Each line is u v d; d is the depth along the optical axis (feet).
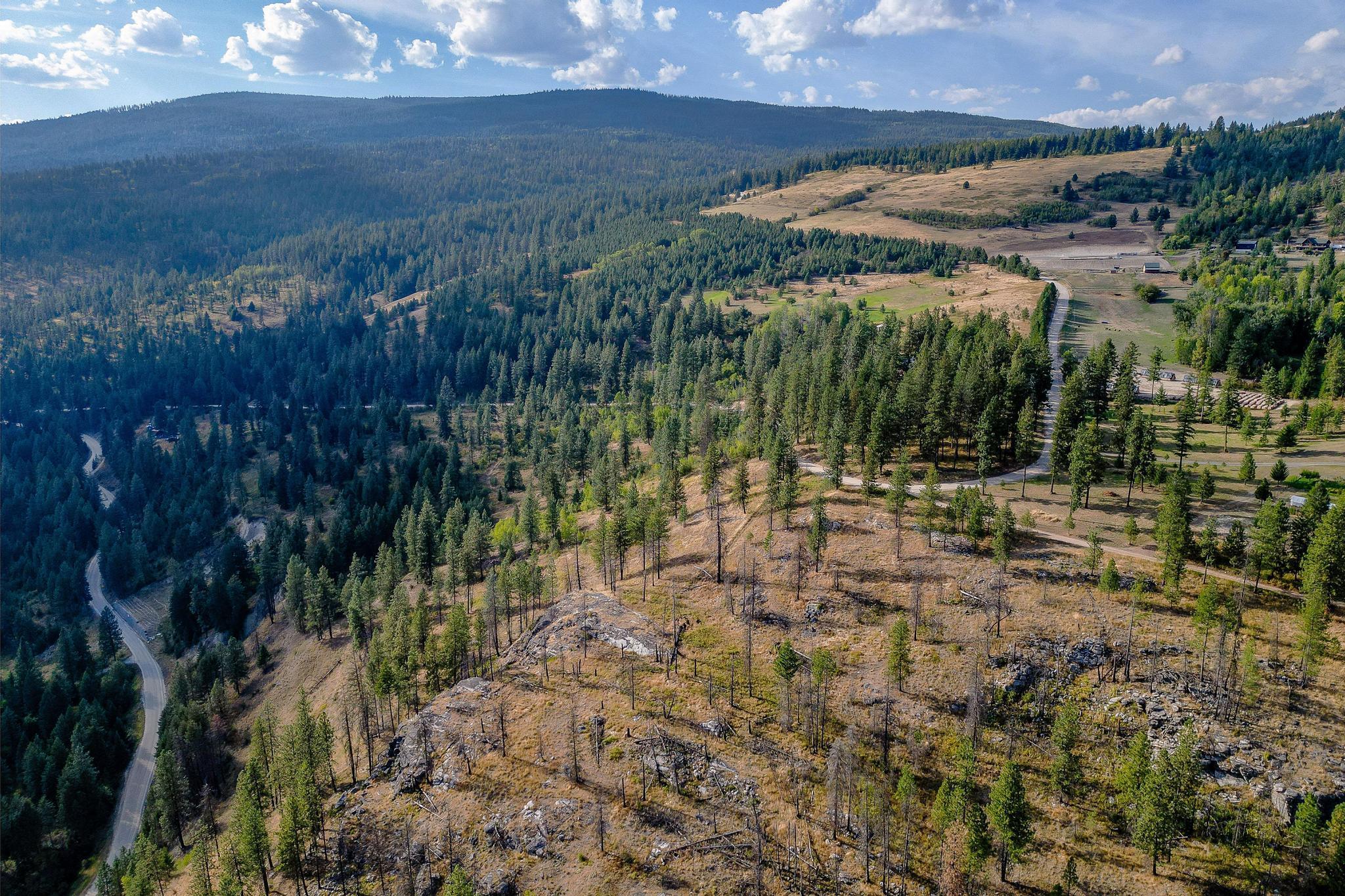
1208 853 199.00
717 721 260.83
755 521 374.43
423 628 364.38
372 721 322.96
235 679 448.65
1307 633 227.61
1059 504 346.33
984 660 260.42
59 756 411.34
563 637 324.39
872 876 207.72
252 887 255.29
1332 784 202.69
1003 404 391.45
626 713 272.31
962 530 323.98
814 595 309.01
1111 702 239.30
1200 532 302.04
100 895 300.20
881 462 384.88
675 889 212.02
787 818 226.38
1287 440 381.40
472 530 465.47
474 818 246.88
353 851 251.39
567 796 244.63
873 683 262.06
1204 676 237.86
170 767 334.24
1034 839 209.05
